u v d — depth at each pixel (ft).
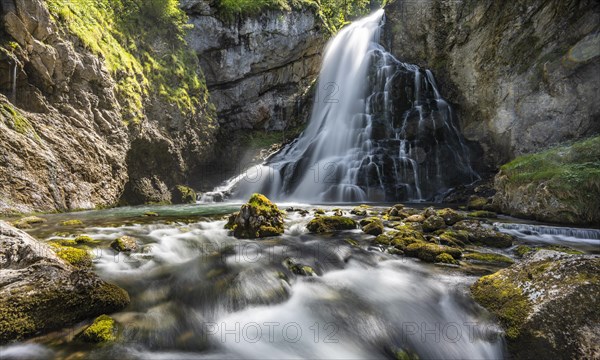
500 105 53.62
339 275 17.62
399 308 14.40
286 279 16.78
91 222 27.71
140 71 46.26
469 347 12.44
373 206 45.62
